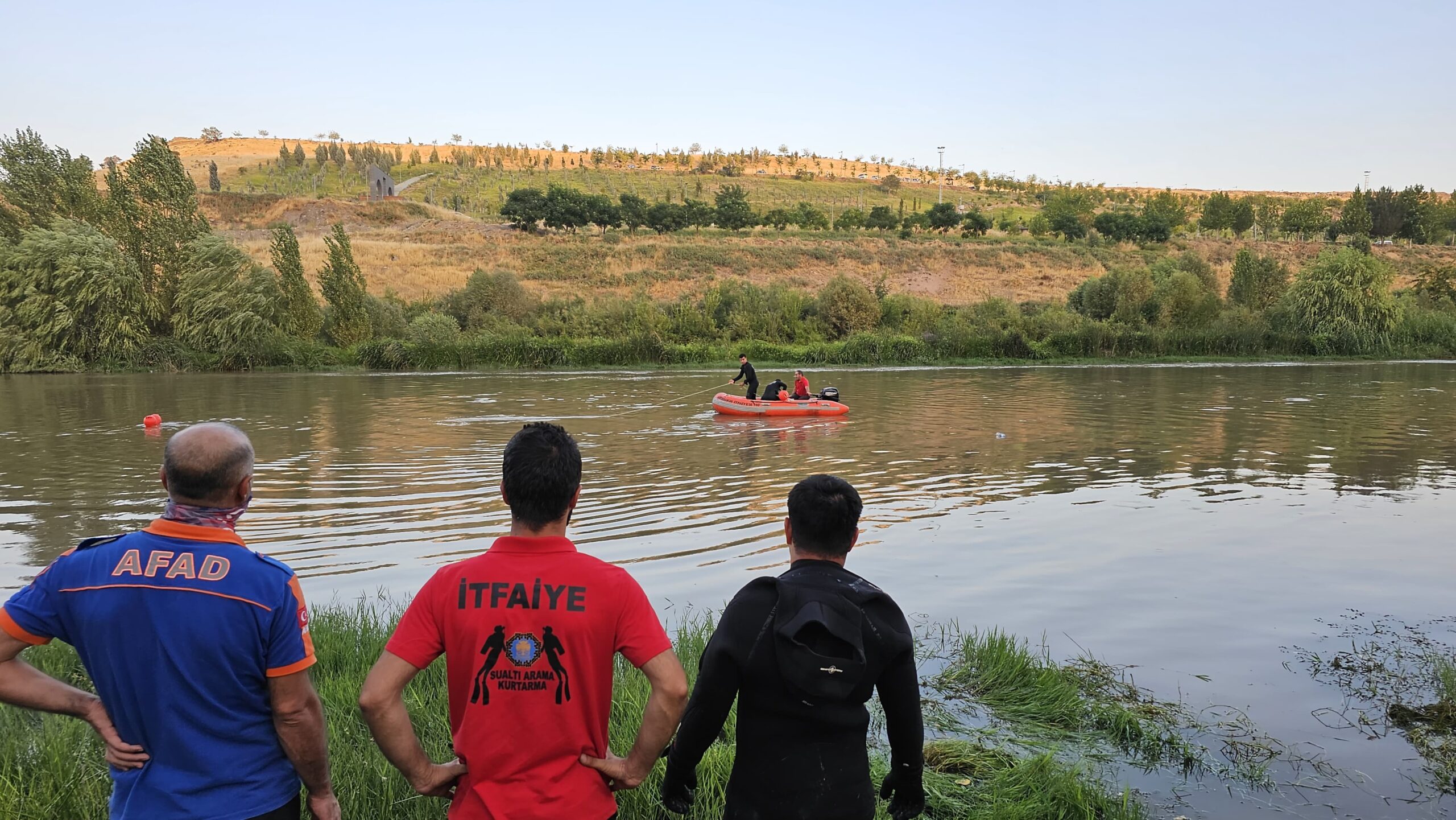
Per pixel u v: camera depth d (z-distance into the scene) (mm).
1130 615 6887
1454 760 4547
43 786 3582
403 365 34781
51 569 2340
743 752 2590
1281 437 17125
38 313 32406
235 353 33750
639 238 68750
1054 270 66750
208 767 2309
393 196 98625
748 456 14742
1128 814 3971
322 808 2604
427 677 4922
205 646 2273
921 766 2693
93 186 37500
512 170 136375
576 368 35781
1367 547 8977
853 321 44188
